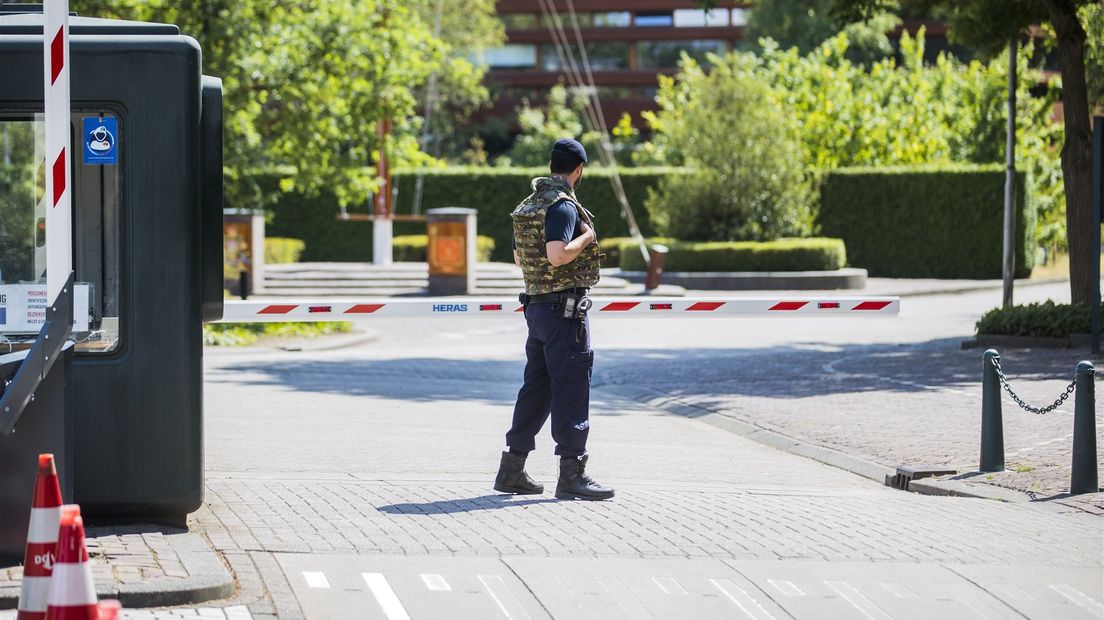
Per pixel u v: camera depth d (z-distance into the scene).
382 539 20.84
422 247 127.62
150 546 19.28
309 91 79.75
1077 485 27.03
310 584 18.30
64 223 17.59
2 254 20.69
